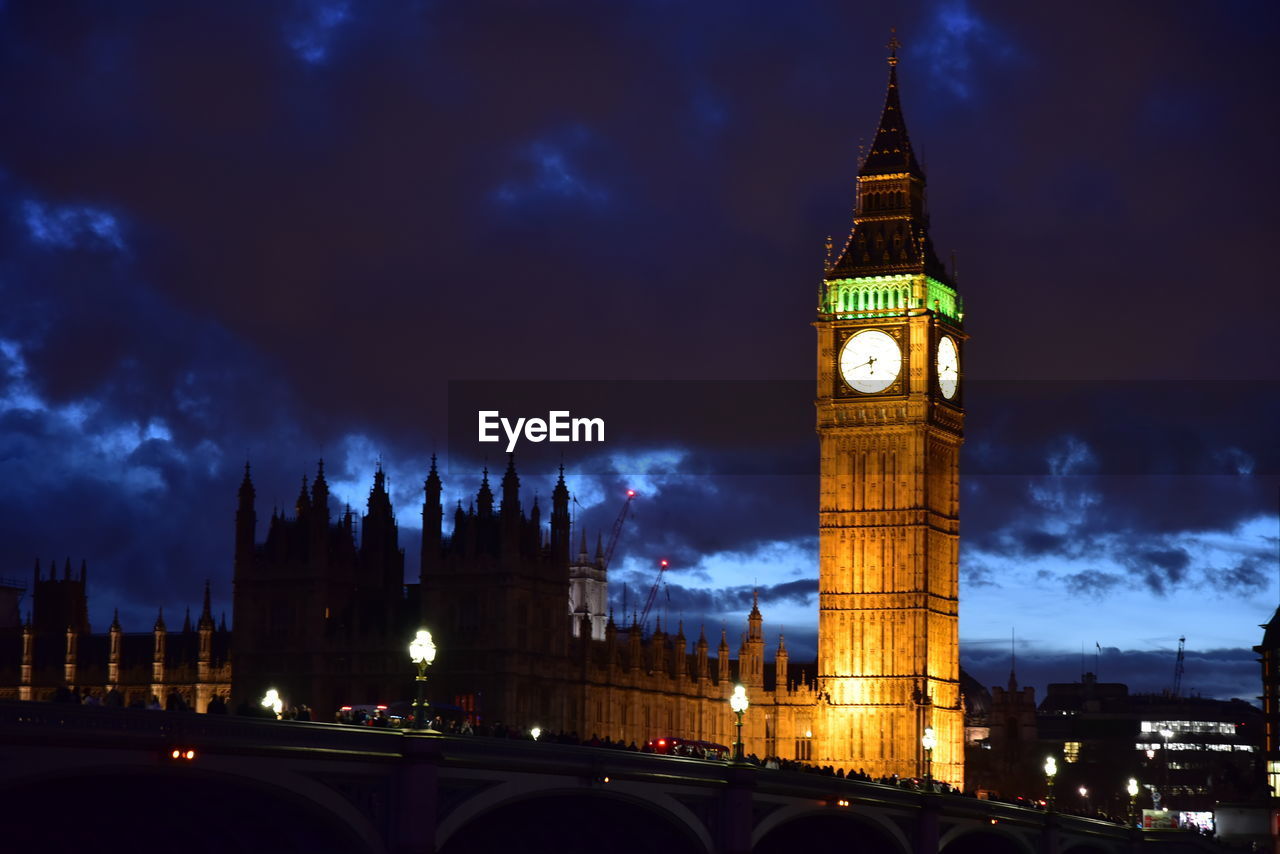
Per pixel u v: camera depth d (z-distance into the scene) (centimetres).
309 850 10212
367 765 9969
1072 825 19200
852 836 15675
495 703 19650
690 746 16675
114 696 10362
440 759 10244
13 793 9112
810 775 14012
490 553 19888
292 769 9538
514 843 12369
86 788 9319
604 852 12838
